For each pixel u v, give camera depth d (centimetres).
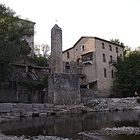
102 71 6488
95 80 6300
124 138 1541
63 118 3234
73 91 4769
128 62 6569
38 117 3447
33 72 5369
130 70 6391
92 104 4884
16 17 4412
